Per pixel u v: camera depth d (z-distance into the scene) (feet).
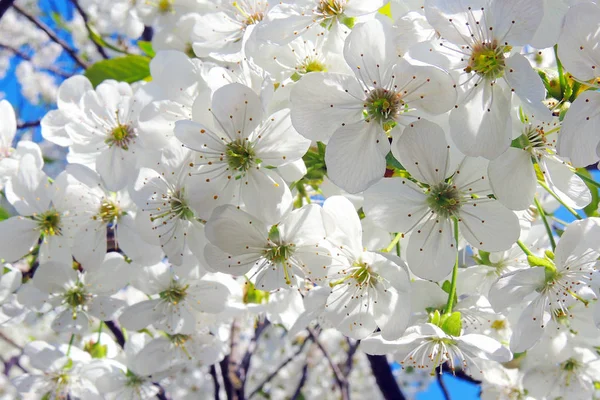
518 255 0.75
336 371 1.56
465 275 0.74
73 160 0.80
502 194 0.66
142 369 0.85
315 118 0.67
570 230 0.68
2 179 0.83
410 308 0.70
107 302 0.82
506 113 0.65
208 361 0.87
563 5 0.65
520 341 0.69
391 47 0.66
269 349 2.21
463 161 0.68
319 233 0.69
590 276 0.69
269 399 2.12
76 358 0.87
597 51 0.63
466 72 0.65
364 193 0.68
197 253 0.72
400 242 0.74
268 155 0.69
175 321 0.81
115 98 0.81
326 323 0.80
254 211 0.68
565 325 0.78
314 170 0.74
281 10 0.71
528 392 0.85
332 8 0.72
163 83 0.75
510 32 0.65
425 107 0.65
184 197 0.72
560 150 0.64
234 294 0.83
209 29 0.83
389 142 0.68
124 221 0.79
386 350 0.69
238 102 0.67
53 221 0.80
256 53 0.72
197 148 0.68
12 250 0.80
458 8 0.65
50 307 0.81
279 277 0.70
